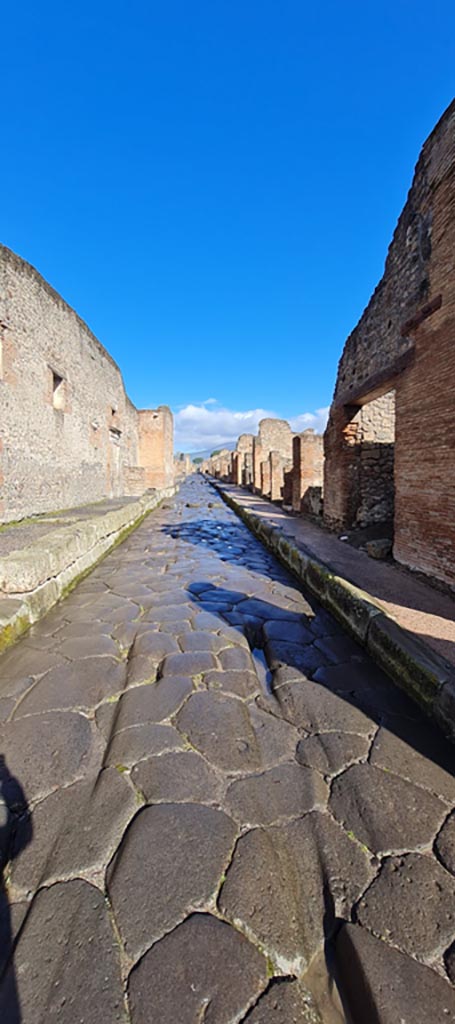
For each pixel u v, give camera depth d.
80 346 11.12
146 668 2.86
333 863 1.46
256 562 6.30
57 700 2.47
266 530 7.77
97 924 1.25
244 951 1.18
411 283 4.88
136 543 7.66
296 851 1.50
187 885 1.37
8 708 2.39
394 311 5.41
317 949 1.20
